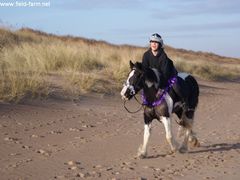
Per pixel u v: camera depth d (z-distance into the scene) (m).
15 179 7.55
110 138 10.94
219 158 9.36
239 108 17.30
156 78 8.80
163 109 8.95
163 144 10.47
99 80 17.95
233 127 13.21
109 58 23.81
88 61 21.42
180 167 8.59
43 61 18.97
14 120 11.87
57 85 16.11
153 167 8.52
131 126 12.59
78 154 9.30
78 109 14.09
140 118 13.81
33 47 21.91
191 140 10.13
